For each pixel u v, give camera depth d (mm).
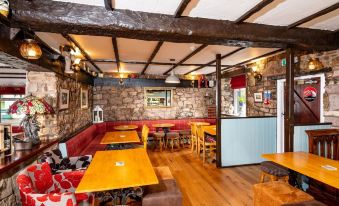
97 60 4871
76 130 4855
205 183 3566
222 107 7598
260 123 4684
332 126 3703
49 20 1960
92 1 1991
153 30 2232
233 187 3393
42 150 2836
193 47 3828
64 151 3400
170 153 5703
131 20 2174
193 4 2086
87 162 3195
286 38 2744
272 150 4766
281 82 4785
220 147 4426
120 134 4930
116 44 3512
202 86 7555
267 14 2373
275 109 4902
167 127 6438
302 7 2213
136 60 4980
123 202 2334
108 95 7117
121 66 5781
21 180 1880
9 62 2660
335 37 2971
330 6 2178
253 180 3693
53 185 2371
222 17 2404
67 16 1998
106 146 4926
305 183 3127
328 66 3736
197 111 7793
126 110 7234
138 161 2547
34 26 2053
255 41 2695
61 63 3752
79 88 5242
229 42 2742
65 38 3090
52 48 3367
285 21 2574
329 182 1842
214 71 6906
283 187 2332
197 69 6414
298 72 4320
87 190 1745
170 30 2293
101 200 2936
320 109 3996
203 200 2963
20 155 2406
